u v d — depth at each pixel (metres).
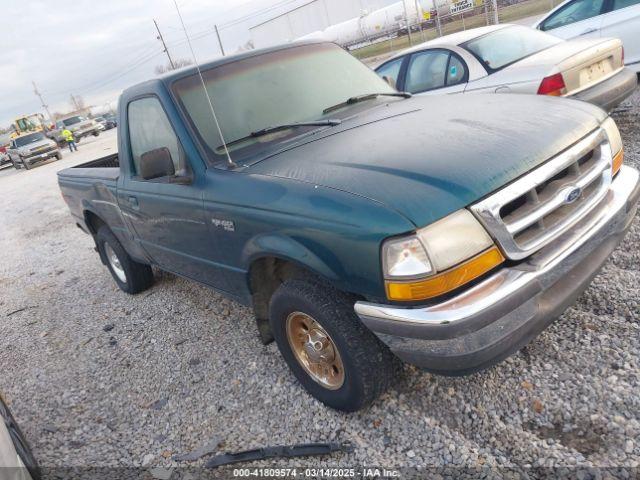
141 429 3.11
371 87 3.79
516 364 2.78
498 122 2.60
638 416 2.29
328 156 2.66
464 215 2.10
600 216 2.54
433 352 2.14
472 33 6.24
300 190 2.46
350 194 2.27
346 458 2.50
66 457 3.00
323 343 2.67
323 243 2.32
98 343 4.38
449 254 2.06
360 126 3.03
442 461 2.35
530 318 2.19
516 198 2.20
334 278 2.35
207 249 3.18
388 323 2.18
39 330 5.03
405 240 2.05
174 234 3.47
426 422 2.59
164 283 5.32
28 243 8.93
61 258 7.44
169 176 3.16
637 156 5.05
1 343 4.93
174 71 3.45
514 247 2.18
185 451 2.83
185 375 3.55
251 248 2.74
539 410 2.47
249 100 3.27
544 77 5.14
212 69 3.36
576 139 2.48
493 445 2.36
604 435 2.25
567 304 2.36
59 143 33.00
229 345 3.78
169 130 3.28
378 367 2.48
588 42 5.67
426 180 2.19
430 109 3.09
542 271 2.21
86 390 3.70
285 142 3.05
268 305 3.08
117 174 4.15
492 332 2.10
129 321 4.66
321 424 2.76
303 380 2.91
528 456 2.26
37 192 15.11
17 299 6.16
